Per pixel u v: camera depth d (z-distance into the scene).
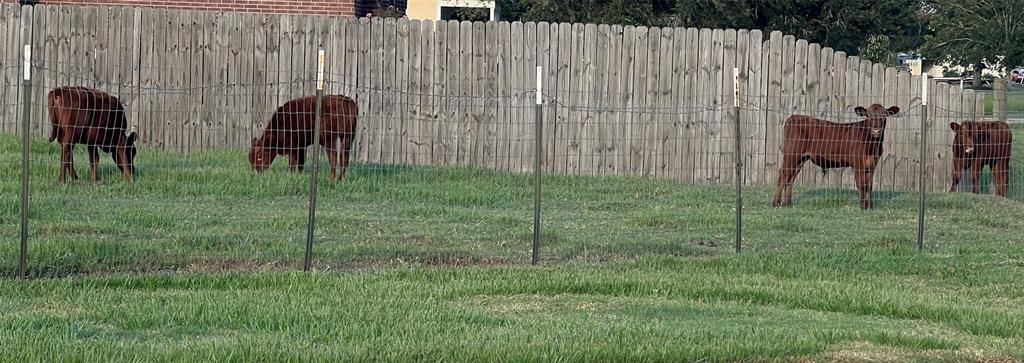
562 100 20.42
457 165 20.02
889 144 20.66
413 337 8.76
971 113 20.89
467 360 8.08
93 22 20.08
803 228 15.62
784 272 12.54
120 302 10.12
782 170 18.17
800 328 9.51
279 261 12.48
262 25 20.28
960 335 9.45
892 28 35.44
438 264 12.73
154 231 13.74
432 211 15.78
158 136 20.20
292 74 20.34
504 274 11.84
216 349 8.07
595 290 11.22
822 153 18.03
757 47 20.61
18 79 20.00
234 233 13.63
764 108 20.62
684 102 20.58
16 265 11.55
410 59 20.33
